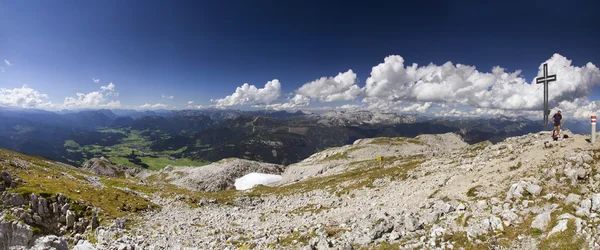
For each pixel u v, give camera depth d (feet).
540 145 110.42
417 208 95.91
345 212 123.34
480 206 75.15
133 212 148.66
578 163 74.02
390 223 76.13
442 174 141.69
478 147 197.88
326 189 219.00
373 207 122.21
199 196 223.30
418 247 61.31
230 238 103.96
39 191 117.70
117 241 99.30
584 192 64.23
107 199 152.35
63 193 129.08
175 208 177.78
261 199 228.22
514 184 76.02
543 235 52.90
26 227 79.92
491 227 60.90
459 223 68.49
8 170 156.56
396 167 222.28
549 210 59.93
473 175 112.57
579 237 47.39
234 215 162.40
